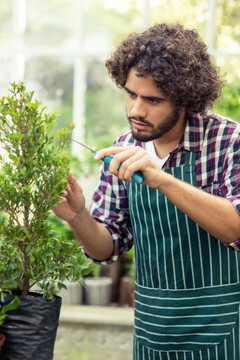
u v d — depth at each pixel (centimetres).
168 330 183
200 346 180
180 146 179
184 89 160
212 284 179
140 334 192
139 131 165
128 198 189
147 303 188
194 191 159
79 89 569
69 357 355
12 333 149
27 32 585
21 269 155
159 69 156
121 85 172
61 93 598
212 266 179
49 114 155
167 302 183
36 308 149
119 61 167
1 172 155
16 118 151
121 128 598
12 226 150
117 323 354
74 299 414
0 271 151
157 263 184
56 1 582
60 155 157
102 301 422
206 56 174
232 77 512
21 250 155
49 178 153
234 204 163
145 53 161
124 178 153
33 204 153
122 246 199
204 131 179
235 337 182
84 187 451
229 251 180
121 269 448
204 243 179
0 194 150
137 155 153
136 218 188
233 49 522
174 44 162
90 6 586
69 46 587
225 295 180
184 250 180
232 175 171
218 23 523
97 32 587
